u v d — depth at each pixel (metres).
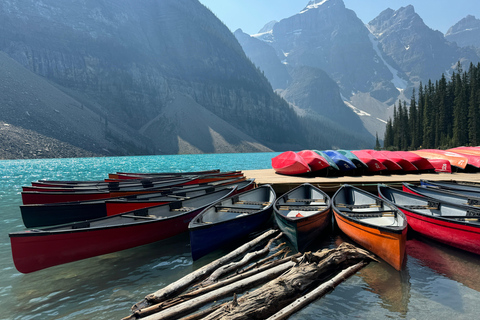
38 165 68.06
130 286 6.93
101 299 6.32
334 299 5.95
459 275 7.08
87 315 5.70
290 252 8.66
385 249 7.51
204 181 19.09
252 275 6.63
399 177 17.41
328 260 6.88
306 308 5.62
